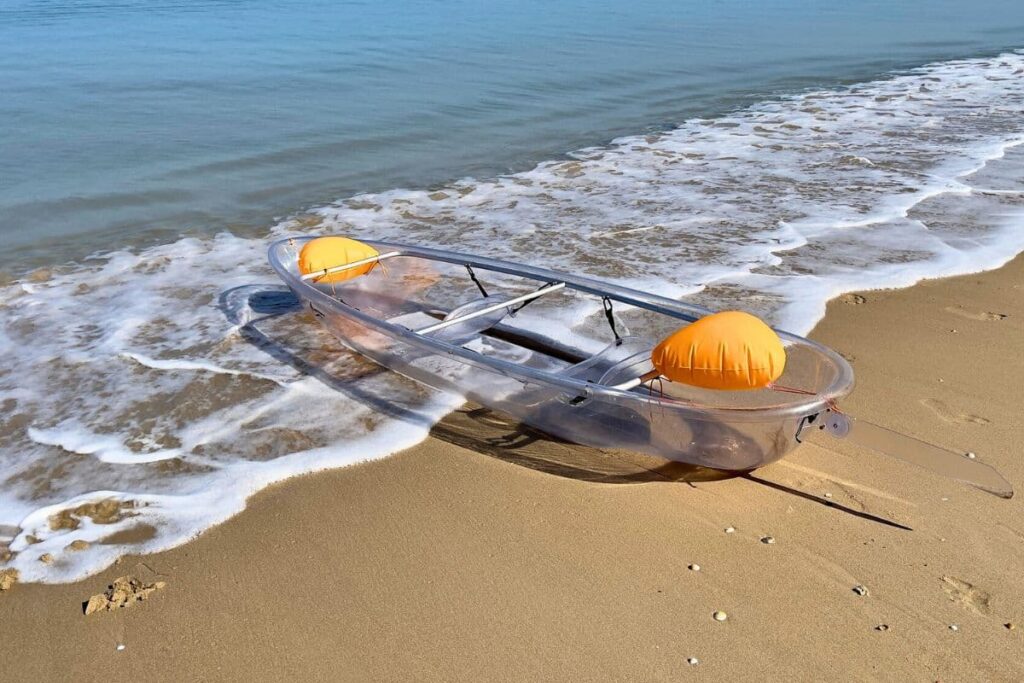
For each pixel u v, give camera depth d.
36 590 3.29
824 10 23.09
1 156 9.57
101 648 3.00
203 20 20.58
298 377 4.82
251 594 3.21
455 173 9.14
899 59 15.93
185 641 3.01
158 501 3.78
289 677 2.84
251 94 12.58
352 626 3.04
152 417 4.47
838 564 3.25
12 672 2.91
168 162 9.43
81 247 7.05
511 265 5.23
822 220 7.32
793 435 3.47
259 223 7.69
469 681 2.80
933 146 9.76
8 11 22.30
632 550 3.36
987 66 14.99
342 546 3.45
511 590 3.18
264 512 3.68
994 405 4.32
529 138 10.52
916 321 5.34
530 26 19.53
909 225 7.13
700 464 3.75
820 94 12.94
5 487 3.93
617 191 8.41
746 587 3.16
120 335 5.40
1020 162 8.98
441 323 4.71
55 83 13.27
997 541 3.35
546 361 4.70
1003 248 6.53
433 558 3.36
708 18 21.27
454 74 14.08
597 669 2.83
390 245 5.71
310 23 19.97
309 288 5.05
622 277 6.15
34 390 4.77
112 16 21.39
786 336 3.97
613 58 15.69
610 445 4.00
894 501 3.60
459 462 3.98
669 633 2.96
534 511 3.62
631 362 4.32
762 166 9.16
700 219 7.45
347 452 4.07
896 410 4.26
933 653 2.85
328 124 11.02
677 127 11.04
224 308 5.80
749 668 2.82
